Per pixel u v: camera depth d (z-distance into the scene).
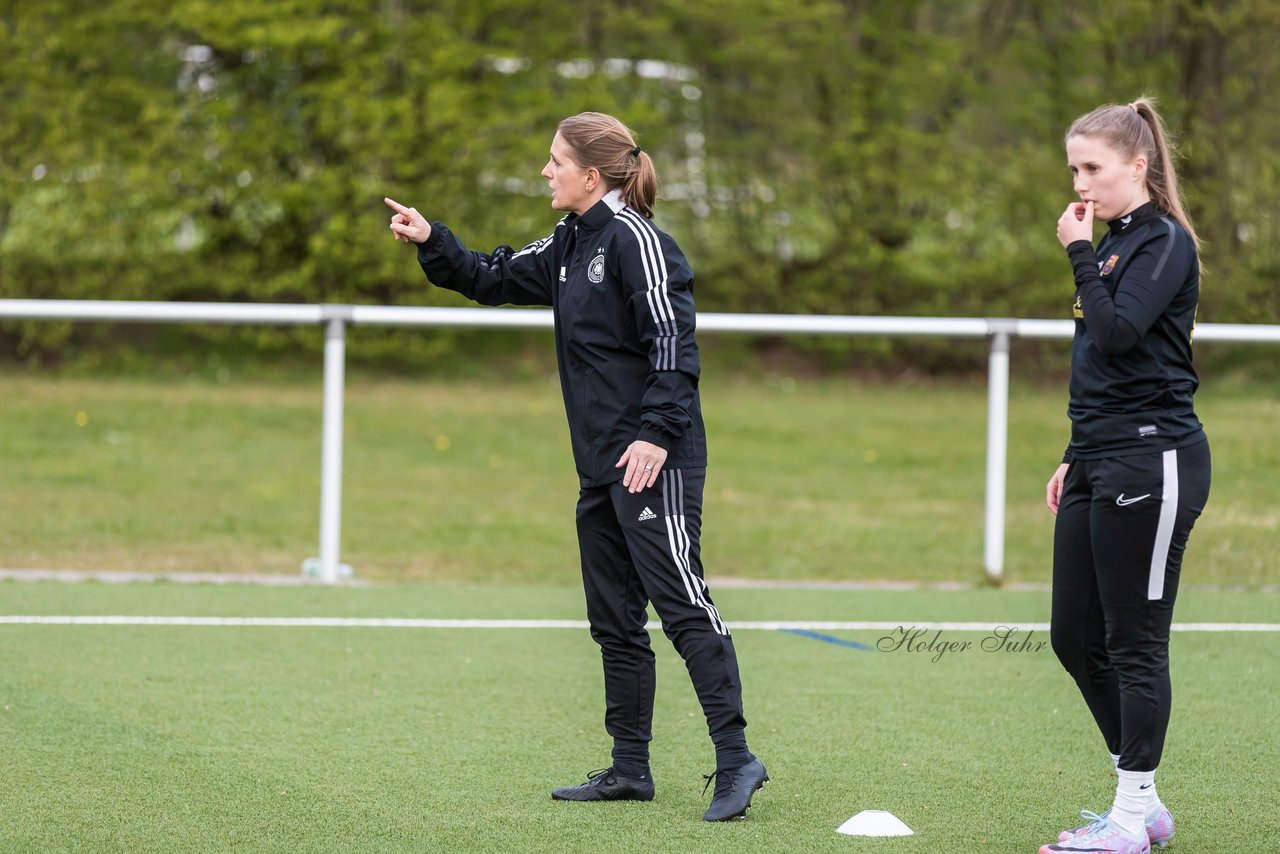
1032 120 62.72
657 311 12.09
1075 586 12.12
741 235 62.47
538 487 40.12
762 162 62.19
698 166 61.66
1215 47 59.31
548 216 57.31
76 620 20.95
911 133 60.53
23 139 54.62
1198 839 12.46
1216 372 56.22
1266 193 59.03
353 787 13.62
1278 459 39.44
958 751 15.23
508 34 58.22
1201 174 58.84
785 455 45.88
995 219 61.59
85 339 57.31
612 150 12.55
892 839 12.29
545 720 16.20
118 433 45.88
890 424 51.81
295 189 55.16
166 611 21.80
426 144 57.19
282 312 24.70
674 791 13.70
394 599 23.30
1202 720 16.55
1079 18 61.41
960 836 12.42
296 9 55.25
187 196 56.09
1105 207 11.66
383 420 50.00
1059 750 15.31
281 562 28.42
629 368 12.54
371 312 24.84
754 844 12.07
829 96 62.19
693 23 61.03
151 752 14.65
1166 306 11.31
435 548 31.00
